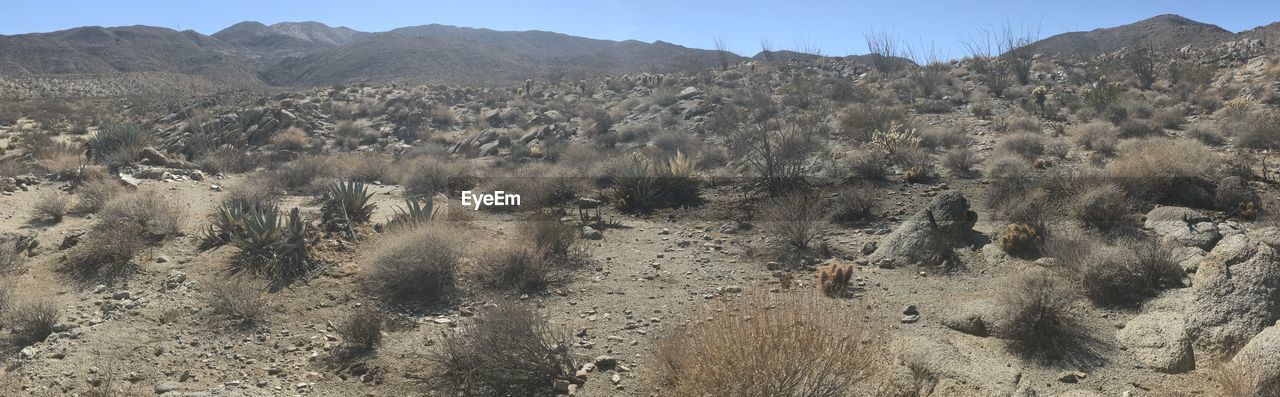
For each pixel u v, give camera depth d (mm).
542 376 5984
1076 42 96000
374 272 8500
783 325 5109
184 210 12234
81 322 7191
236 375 6152
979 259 8984
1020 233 9125
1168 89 29969
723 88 40438
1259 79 27969
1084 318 6914
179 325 7156
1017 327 6508
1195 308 6434
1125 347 6262
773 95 35500
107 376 6020
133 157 18578
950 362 5938
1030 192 11773
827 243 10422
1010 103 28625
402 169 20422
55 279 8508
